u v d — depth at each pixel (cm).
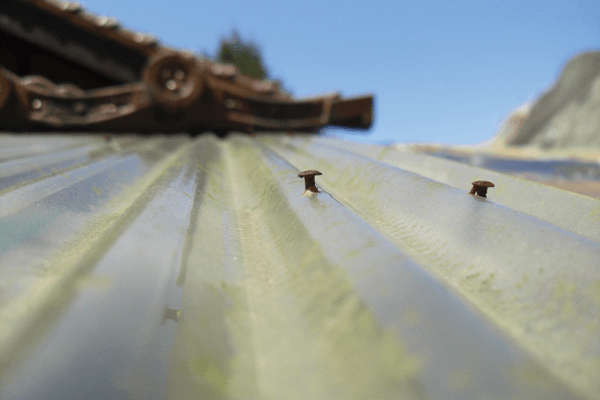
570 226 22
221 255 18
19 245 16
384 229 21
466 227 18
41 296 13
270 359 11
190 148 50
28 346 8
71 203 22
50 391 7
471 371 8
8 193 20
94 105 78
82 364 8
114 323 10
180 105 77
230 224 22
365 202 27
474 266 16
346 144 56
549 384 8
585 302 12
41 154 45
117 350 9
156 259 13
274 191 25
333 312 12
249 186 32
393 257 13
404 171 29
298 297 14
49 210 20
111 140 66
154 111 79
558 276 14
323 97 83
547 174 72
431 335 9
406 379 8
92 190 25
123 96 78
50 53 101
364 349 10
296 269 16
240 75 98
